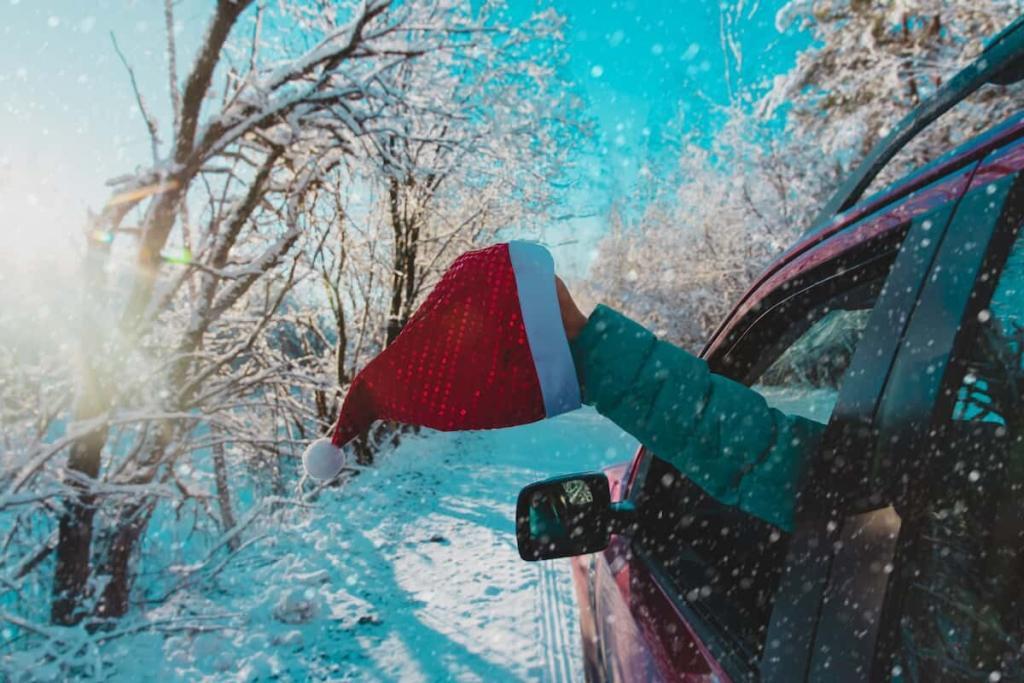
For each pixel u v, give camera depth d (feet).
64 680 11.05
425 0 22.09
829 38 48.32
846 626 2.68
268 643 12.98
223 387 17.54
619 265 84.17
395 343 2.63
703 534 5.65
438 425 2.56
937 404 2.49
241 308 27.99
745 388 2.93
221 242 16.28
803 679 2.89
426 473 33.86
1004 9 34.81
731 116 58.23
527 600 14.97
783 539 5.11
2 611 10.97
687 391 2.73
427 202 36.37
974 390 2.77
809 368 4.76
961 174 2.97
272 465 35.99
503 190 32.78
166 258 13.75
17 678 10.46
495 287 2.52
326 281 33.60
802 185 55.72
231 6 12.55
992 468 2.83
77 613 12.42
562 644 12.48
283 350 38.58
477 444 44.80
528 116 27.89
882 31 43.91
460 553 19.08
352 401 2.72
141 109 13.75
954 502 2.65
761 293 4.95
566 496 5.60
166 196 13.50
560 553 5.52
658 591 5.09
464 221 42.11
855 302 4.19
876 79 43.98
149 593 15.16
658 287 77.30
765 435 2.89
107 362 12.80
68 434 11.55
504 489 28.96
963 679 2.58
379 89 17.47
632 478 6.72
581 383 2.76
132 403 14.12
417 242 39.83
